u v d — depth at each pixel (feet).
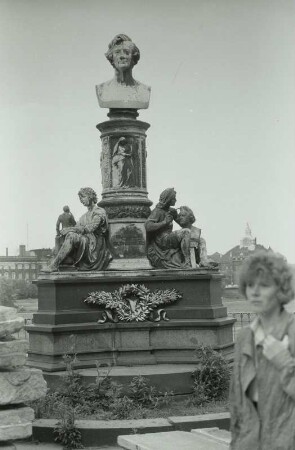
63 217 42.22
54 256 41.68
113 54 43.32
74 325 38.09
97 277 39.50
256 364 11.80
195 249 41.22
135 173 43.04
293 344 11.46
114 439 28.35
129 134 43.09
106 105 43.01
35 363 37.73
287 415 11.40
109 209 42.65
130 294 39.81
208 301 39.50
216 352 35.63
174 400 34.19
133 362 38.37
